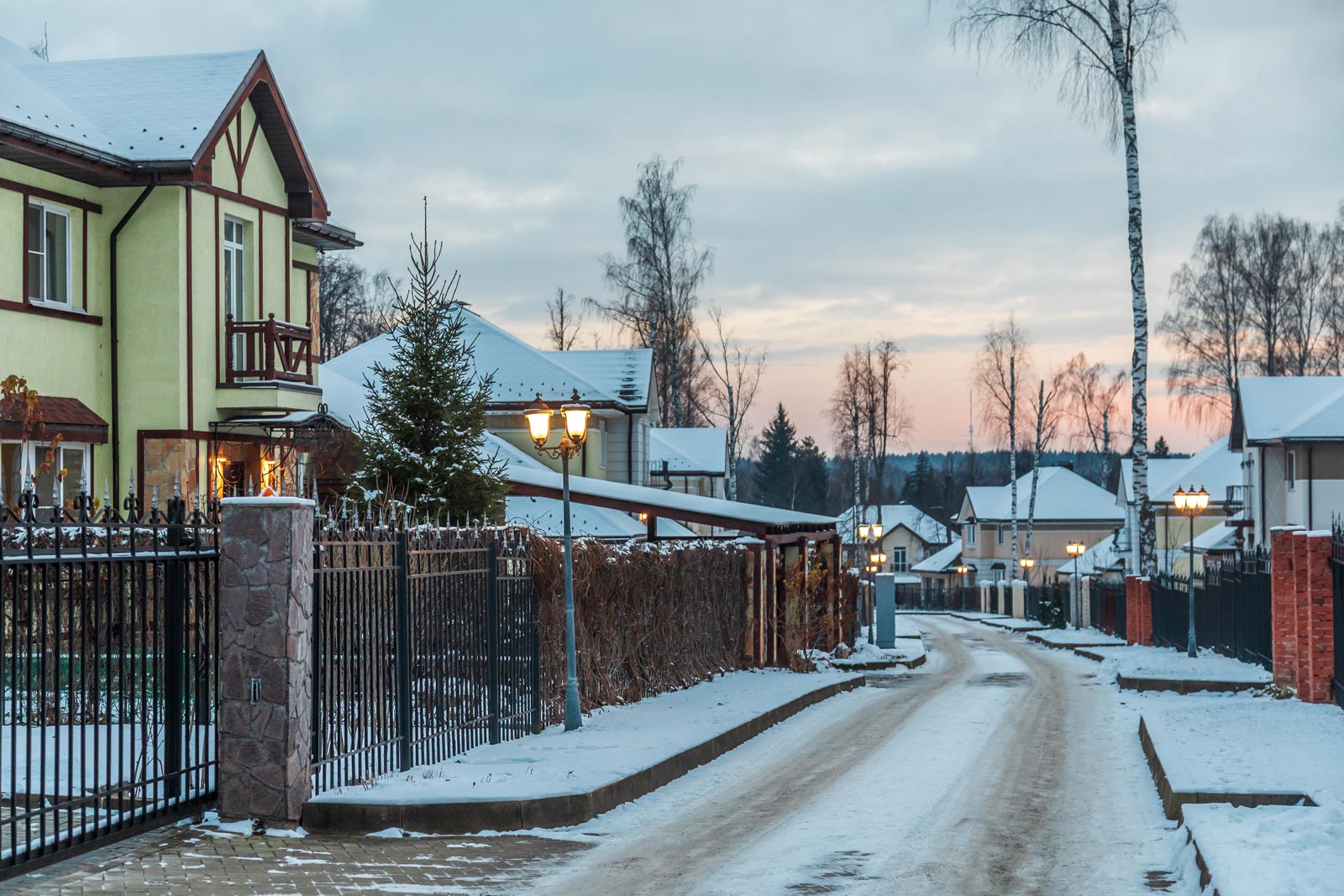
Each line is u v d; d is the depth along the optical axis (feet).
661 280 206.80
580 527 119.75
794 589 112.68
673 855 38.68
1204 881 33.35
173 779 40.01
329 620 43.16
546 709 64.69
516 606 60.64
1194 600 119.85
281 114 93.45
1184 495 127.95
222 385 87.25
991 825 43.24
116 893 31.53
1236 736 57.26
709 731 61.93
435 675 51.85
